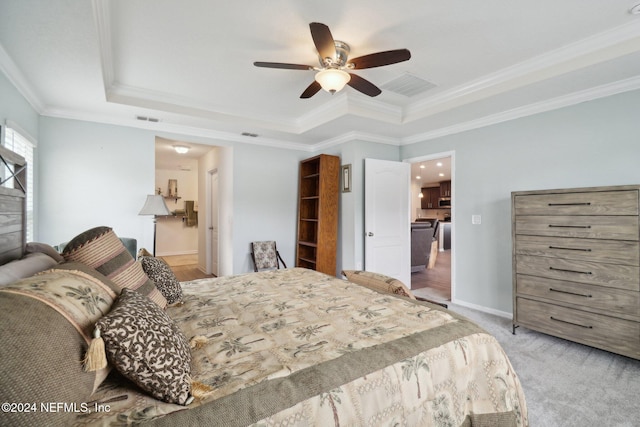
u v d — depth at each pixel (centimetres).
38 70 238
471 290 374
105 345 80
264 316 156
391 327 140
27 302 74
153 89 319
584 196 248
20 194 149
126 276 137
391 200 448
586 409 180
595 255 242
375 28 213
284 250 503
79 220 342
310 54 249
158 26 209
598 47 225
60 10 167
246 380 96
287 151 505
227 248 478
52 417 62
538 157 312
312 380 97
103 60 239
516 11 195
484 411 127
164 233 826
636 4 188
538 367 229
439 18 202
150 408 81
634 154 253
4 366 59
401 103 361
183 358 93
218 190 524
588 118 279
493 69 276
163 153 605
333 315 157
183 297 192
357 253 436
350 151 440
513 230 295
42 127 322
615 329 231
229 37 224
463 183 382
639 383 207
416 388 111
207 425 77
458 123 379
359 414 96
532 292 280
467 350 131
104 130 357
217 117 373
